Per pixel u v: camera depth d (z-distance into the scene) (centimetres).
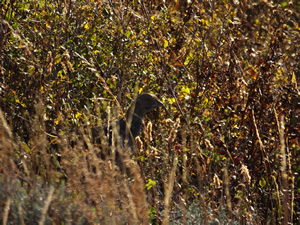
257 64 1291
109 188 743
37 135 857
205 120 1198
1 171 770
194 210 877
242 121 1225
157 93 1173
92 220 700
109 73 1179
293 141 1232
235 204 996
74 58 1161
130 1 1273
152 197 916
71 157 828
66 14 1196
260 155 1195
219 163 1086
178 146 1060
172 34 1295
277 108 1273
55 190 720
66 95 1130
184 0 1305
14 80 1130
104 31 1221
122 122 1054
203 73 1240
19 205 670
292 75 1313
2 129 745
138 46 1221
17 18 1209
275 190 1098
